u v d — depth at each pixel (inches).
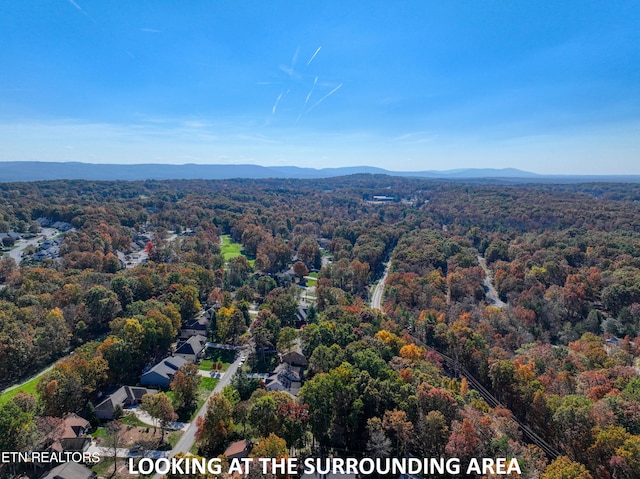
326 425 2728.8
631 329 4771.2
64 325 4020.7
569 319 5482.3
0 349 3344.0
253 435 2778.1
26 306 4244.6
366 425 2716.5
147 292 5295.3
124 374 3595.0
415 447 2652.6
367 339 3737.7
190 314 5201.8
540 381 3321.9
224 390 3164.4
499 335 4522.6
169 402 2859.3
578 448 2532.0
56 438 2556.6
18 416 2368.4
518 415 3255.4
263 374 3843.5
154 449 2682.1
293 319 5068.9
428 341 4512.8
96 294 4490.7
